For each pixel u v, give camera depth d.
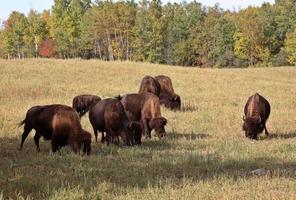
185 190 9.19
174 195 8.80
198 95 32.81
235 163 12.39
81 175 10.71
